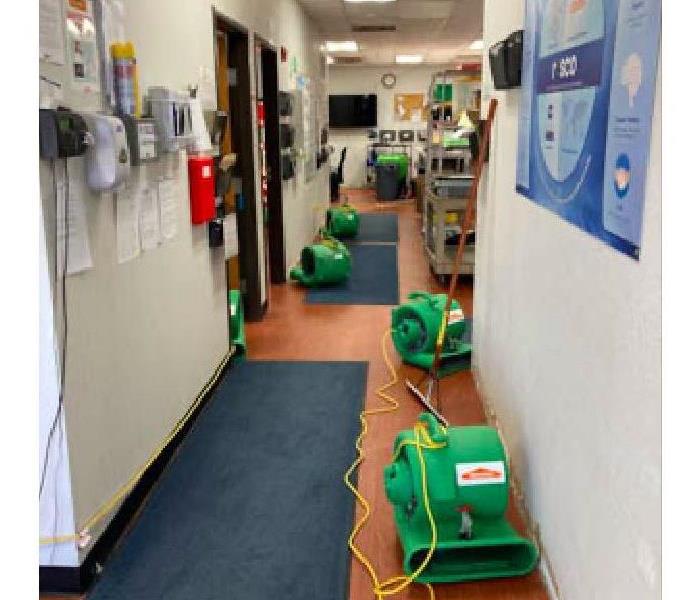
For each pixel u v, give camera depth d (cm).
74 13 204
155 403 281
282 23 609
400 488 228
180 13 307
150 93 268
